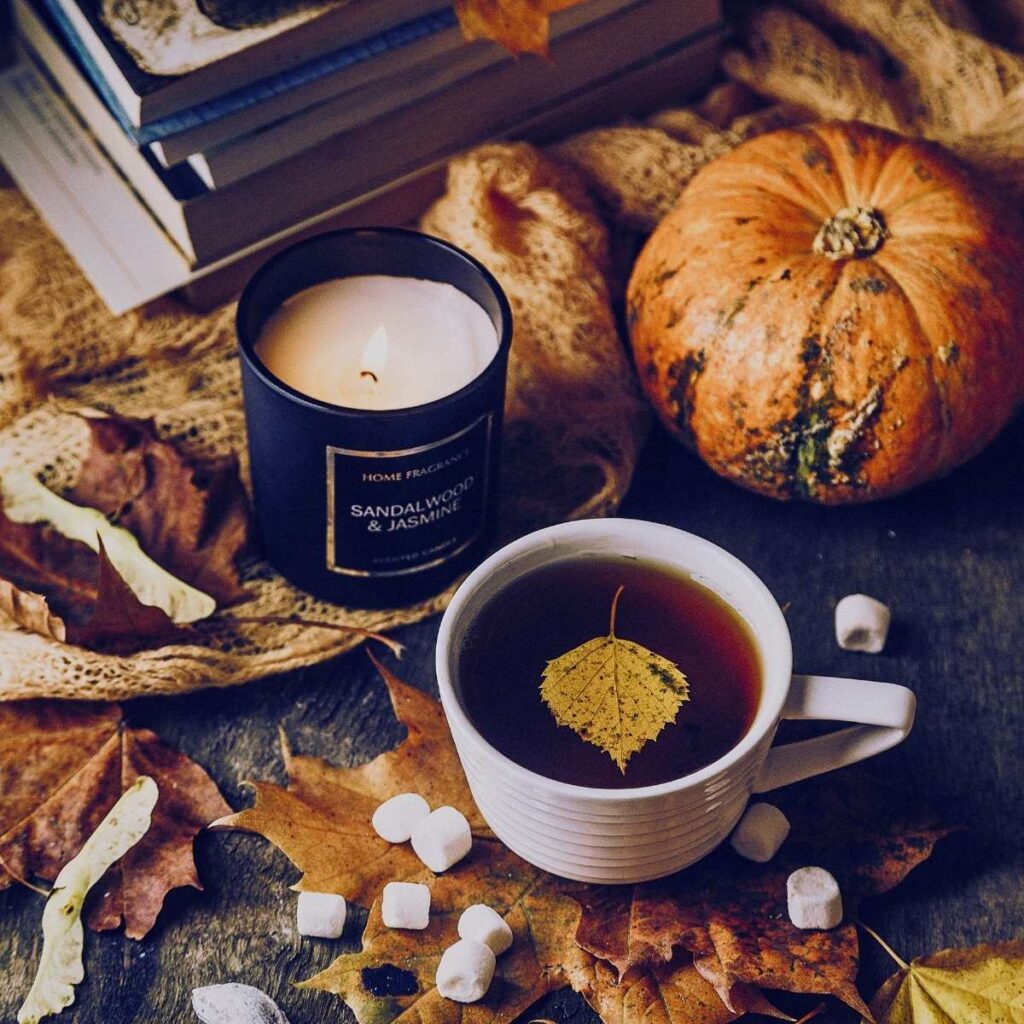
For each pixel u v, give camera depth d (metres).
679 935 0.62
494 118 0.78
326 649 0.69
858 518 0.74
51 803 0.66
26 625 0.68
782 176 0.72
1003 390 0.70
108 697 0.67
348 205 0.77
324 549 0.68
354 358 0.68
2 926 0.64
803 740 0.68
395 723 0.69
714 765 0.59
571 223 0.77
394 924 0.63
